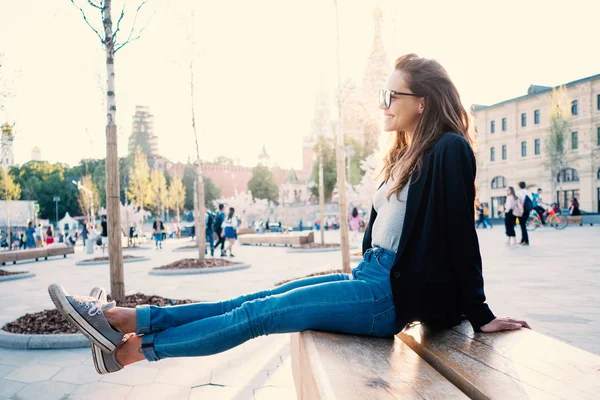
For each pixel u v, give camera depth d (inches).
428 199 77.3
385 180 87.4
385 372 57.3
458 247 72.5
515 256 468.1
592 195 1686.8
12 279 471.8
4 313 280.4
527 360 59.1
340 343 71.4
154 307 78.4
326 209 2541.8
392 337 77.1
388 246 81.0
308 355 65.1
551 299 244.4
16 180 3065.9
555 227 993.5
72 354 174.7
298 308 73.4
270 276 412.5
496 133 2043.6
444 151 76.1
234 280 393.4
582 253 479.2
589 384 50.4
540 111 1863.9
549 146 1688.0
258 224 2095.2
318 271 406.6
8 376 150.6
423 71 84.8
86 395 133.0
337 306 73.8
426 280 74.2
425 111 84.6
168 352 73.6
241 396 129.3
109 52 240.1
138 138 3779.5
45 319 213.2
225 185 3809.1
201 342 72.6
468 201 73.9
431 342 70.1
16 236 1519.4
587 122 1699.1
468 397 49.4
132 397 130.7
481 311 72.9
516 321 74.8
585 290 268.7
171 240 1592.0
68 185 3026.6
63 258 808.3
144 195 2672.2
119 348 75.4
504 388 50.0
